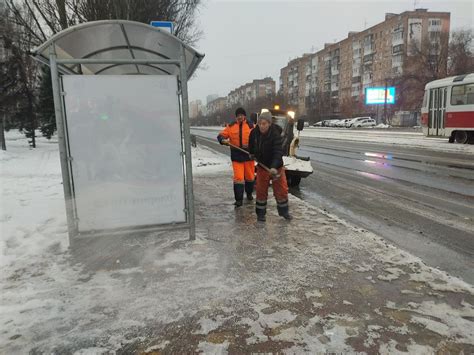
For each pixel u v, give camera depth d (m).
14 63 20.38
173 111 4.68
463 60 52.69
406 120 59.69
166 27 7.02
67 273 3.91
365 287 3.56
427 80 54.16
